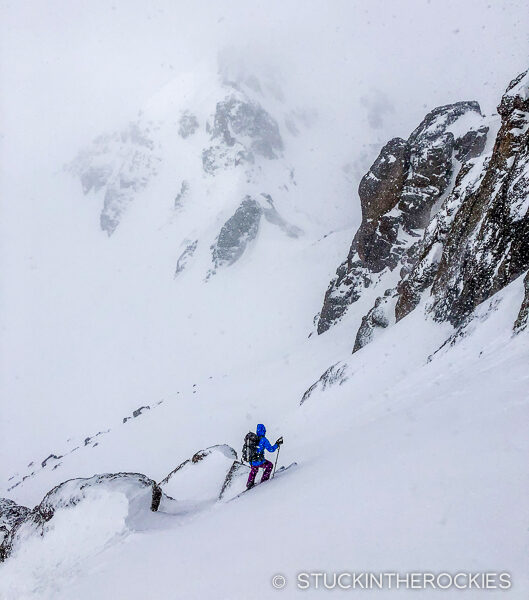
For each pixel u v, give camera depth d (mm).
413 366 20531
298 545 3674
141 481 8680
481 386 6766
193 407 53969
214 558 4230
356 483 4551
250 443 7582
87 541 7242
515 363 7004
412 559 2842
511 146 21750
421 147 48875
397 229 51156
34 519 8250
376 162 52719
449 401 6859
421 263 32469
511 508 2973
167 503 8961
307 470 6480
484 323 13422
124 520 7242
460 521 3059
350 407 20125
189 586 3777
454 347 14164
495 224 20031
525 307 10266
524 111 21734
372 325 37438
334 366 28047
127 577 4902
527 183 18734
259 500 5930
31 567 7152
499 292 14977
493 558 2570
